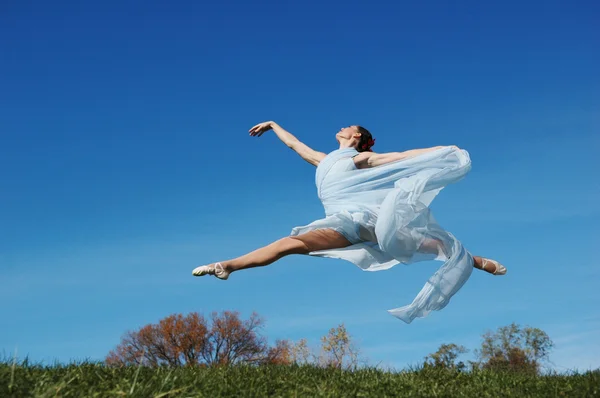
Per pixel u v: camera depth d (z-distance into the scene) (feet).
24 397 13.84
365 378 19.66
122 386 14.94
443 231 21.83
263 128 26.27
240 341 59.82
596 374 20.03
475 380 20.01
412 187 20.62
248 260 20.21
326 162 22.98
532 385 19.38
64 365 18.44
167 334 58.54
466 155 21.22
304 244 20.70
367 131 24.29
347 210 21.52
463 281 21.93
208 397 15.21
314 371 20.67
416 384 18.67
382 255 22.21
